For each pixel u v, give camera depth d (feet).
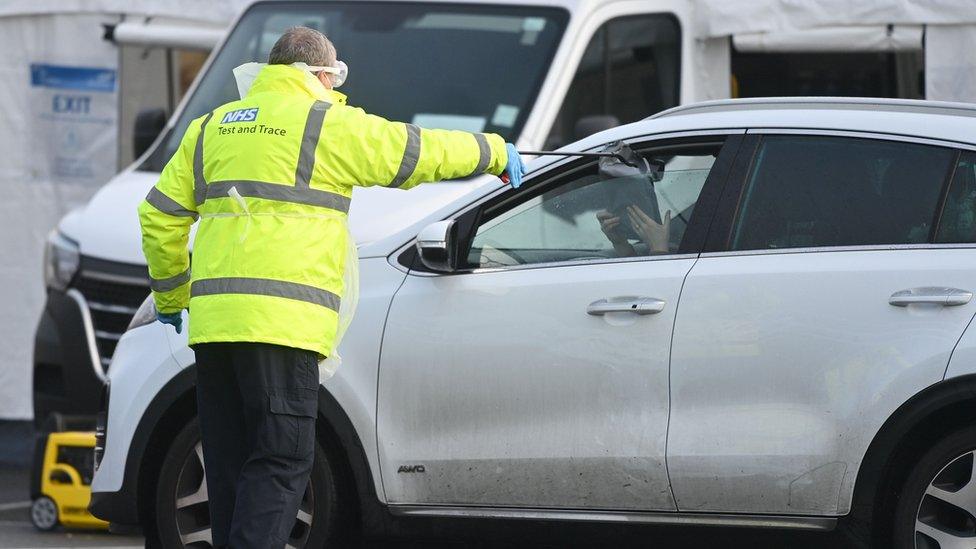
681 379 64.75
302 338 60.44
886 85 118.11
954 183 62.80
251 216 60.95
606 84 104.63
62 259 102.42
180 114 109.09
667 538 66.28
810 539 63.87
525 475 67.46
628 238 67.92
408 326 69.51
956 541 62.08
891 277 62.28
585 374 66.28
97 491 75.97
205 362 63.46
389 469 69.72
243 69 65.72
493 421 67.97
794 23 112.37
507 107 98.58
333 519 71.61
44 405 103.45
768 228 65.31
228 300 60.39
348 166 61.36
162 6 128.26
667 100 111.04
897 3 110.73
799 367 63.00
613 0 106.11
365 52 104.78
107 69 130.72
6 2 130.82
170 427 75.10
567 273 67.92
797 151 65.82
